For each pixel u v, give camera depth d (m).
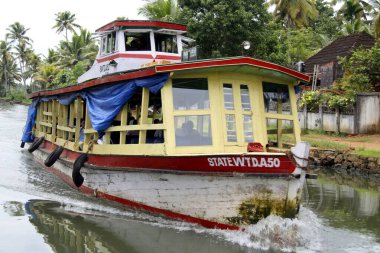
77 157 11.12
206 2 21.73
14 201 10.52
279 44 24.55
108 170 9.62
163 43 12.00
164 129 8.27
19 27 76.94
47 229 8.61
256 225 7.82
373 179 14.41
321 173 15.45
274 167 7.48
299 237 7.82
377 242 7.93
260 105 9.09
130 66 11.49
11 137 22.31
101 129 9.52
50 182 12.60
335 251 7.43
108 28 11.82
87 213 9.60
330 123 21.34
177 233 8.21
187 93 8.46
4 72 73.62
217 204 8.00
